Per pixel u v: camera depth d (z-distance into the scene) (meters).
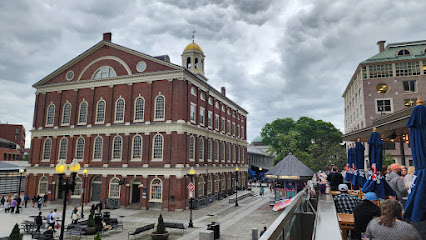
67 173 41.12
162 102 38.56
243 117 66.56
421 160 5.68
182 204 35.75
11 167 52.97
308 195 8.85
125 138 39.06
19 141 97.88
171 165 36.28
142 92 39.75
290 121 89.00
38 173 43.31
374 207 6.23
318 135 81.38
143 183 36.94
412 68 49.84
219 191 48.22
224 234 24.31
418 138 5.81
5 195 49.97
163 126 37.34
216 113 50.34
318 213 4.33
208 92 46.50
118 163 38.94
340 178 13.15
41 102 45.59
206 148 44.31
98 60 43.12
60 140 43.06
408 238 4.46
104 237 23.58
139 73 39.84
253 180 88.56
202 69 56.56
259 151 103.50
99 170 39.44
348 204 8.09
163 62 38.81
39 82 45.88
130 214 33.44
